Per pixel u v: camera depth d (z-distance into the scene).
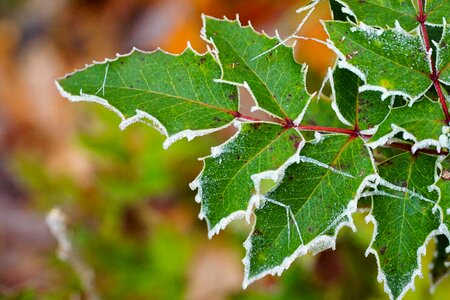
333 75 0.43
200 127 0.42
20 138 1.23
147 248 0.79
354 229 0.41
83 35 1.28
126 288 0.77
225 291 0.78
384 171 0.43
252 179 0.41
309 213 0.41
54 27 1.32
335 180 0.42
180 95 0.43
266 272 0.41
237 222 0.73
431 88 0.43
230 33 0.43
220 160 0.41
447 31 0.42
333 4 0.44
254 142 0.42
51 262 0.77
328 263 0.66
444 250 0.45
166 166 0.78
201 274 0.79
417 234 0.42
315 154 0.42
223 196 0.41
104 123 0.78
